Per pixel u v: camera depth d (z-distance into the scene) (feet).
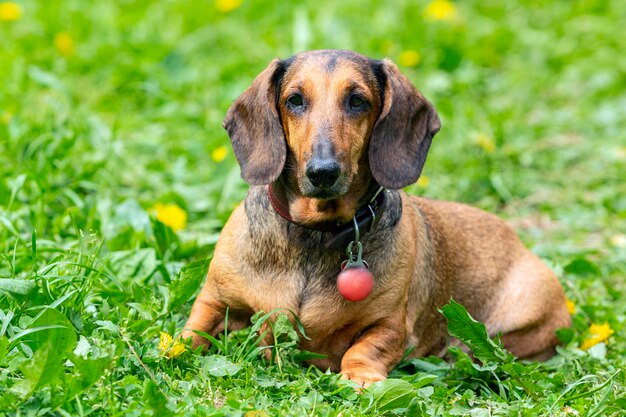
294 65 22.40
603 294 30.40
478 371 22.67
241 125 22.94
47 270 21.79
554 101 47.70
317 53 22.58
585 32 54.08
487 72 48.44
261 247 22.77
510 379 22.35
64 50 43.19
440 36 48.75
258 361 21.94
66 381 18.03
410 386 19.84
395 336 23.04
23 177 27.61
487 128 41.14
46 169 30.48
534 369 22.79
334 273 22.70
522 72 48.39
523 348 27.27
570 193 38.24
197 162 36.78
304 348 23.27
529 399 21.56
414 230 24.47
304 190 21.16
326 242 22.44
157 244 27.61
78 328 20.72
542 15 55.83
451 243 26.68
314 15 50.21
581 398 21.66
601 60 50.96
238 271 22.98
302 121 21.74
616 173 39.60
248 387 19.86
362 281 21.83
